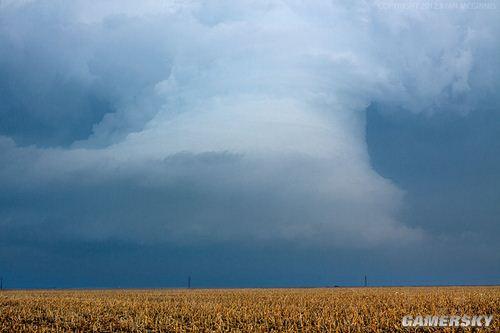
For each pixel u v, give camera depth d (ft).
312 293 236.02
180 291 301.02
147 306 159.94
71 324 131.85
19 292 297.12
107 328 128.16
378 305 148.05
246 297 203.21
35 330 122.42
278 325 124.88
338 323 120.16
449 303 149.59
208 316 135.64
